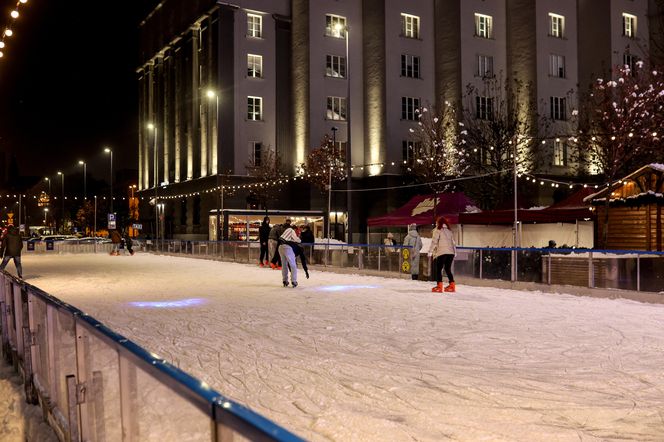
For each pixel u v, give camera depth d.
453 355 6.75
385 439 4.03
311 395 5.12
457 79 43.16
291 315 10.04
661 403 4.85
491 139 38.12
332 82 44.19
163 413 2.15
